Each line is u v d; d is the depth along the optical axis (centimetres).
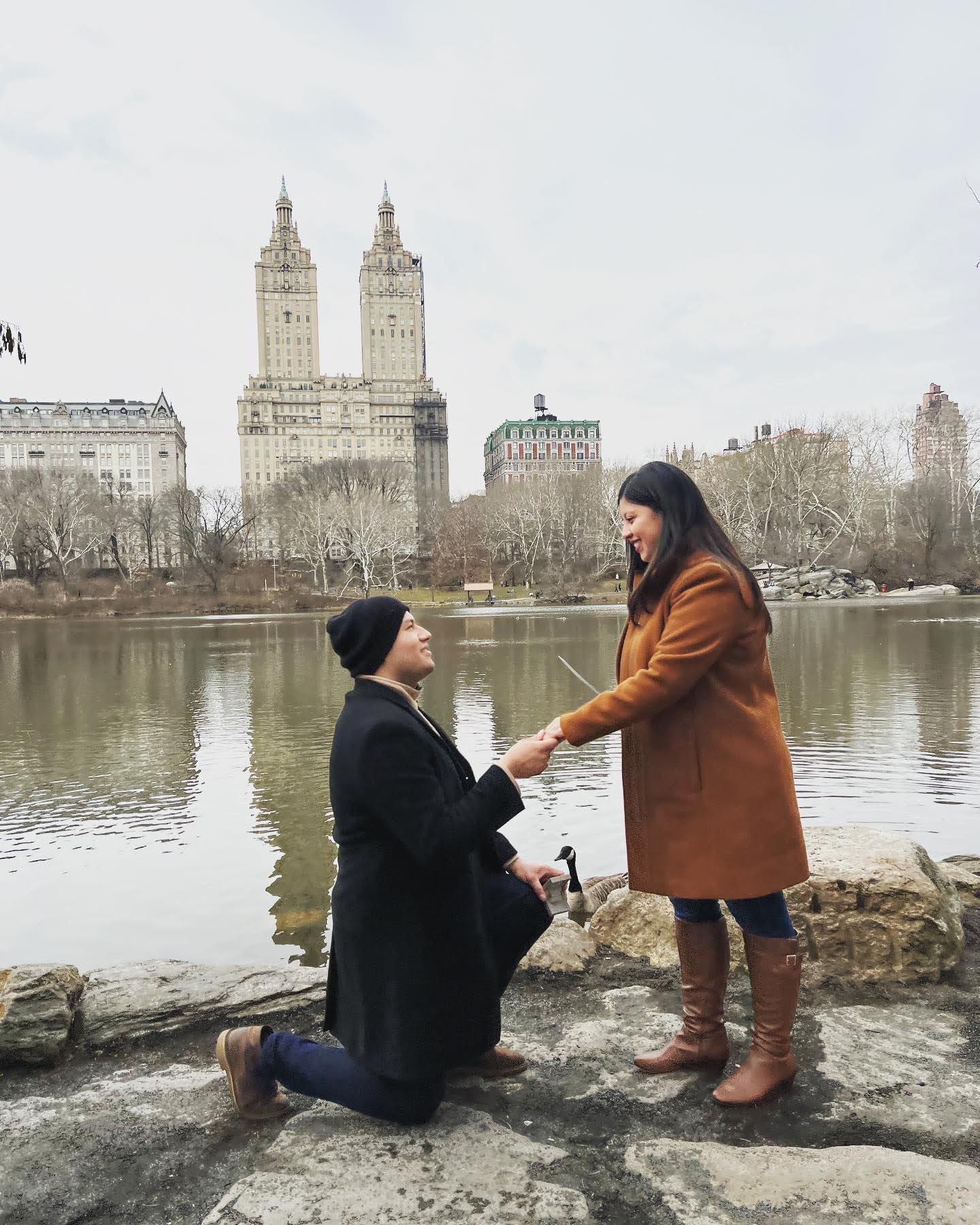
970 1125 221
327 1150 210
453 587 8675
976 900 382
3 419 13488
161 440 13838
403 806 200
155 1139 227
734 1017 288
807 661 2011
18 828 808
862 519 6681
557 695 1592
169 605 6806
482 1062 250
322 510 8119
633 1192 193
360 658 223
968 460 6756
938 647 2317
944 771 911
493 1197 190
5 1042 269
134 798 916
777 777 225
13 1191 207
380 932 209
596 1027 284
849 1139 217
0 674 2295
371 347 15712
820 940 315
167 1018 294
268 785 959
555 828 759
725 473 7450
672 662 216
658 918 344
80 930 573
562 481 9031
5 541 7431
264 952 534
